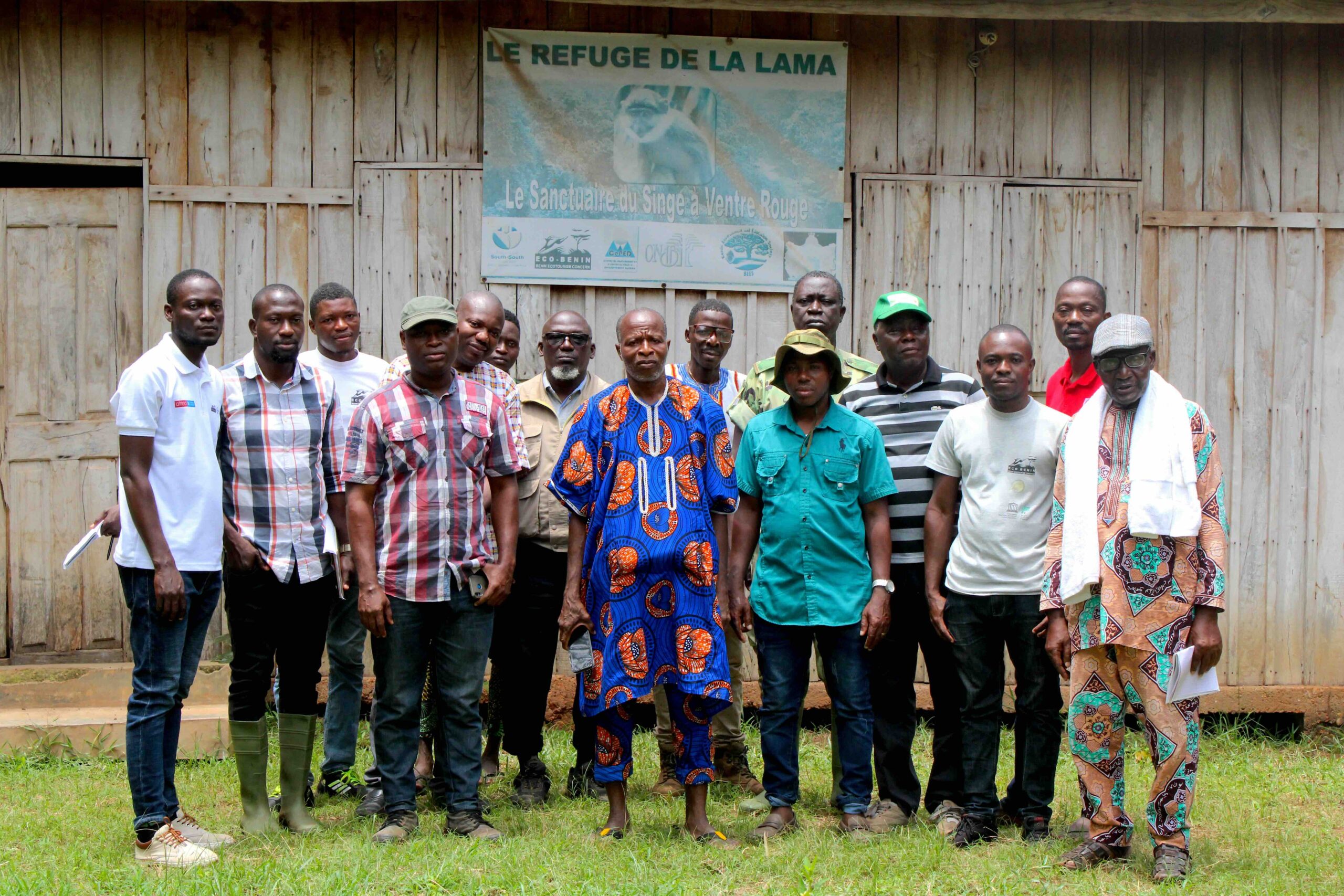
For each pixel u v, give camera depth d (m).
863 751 4.75
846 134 6.84
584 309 6.74
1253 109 6.96
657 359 4.59
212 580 4.52
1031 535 4.59
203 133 6.64
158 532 4.27
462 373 5.24
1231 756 6.34
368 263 6.69
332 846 4.50
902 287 6.88
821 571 4.72
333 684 5.24
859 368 5.47
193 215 6.64
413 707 4.61
